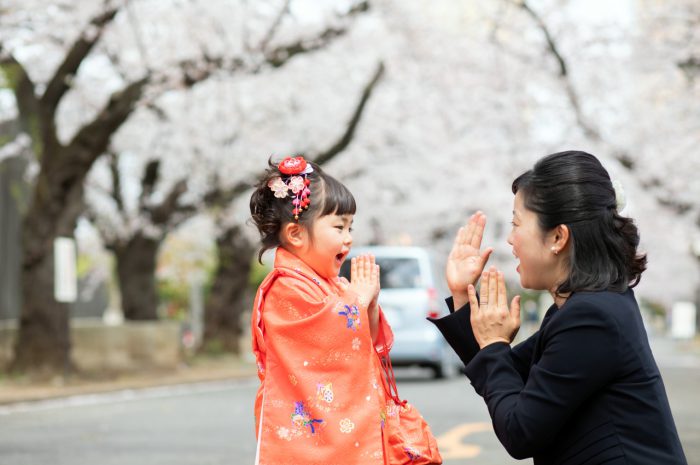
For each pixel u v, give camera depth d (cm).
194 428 1026
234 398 1430
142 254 2266
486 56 2419
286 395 312
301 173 338
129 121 2197
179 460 804
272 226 337
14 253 2159
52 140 1655
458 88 2478
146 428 1029
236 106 2227
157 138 2219
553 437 256
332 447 306
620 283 265
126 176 2464
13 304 2155
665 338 5819
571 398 252
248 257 2525
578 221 265
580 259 266
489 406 270
